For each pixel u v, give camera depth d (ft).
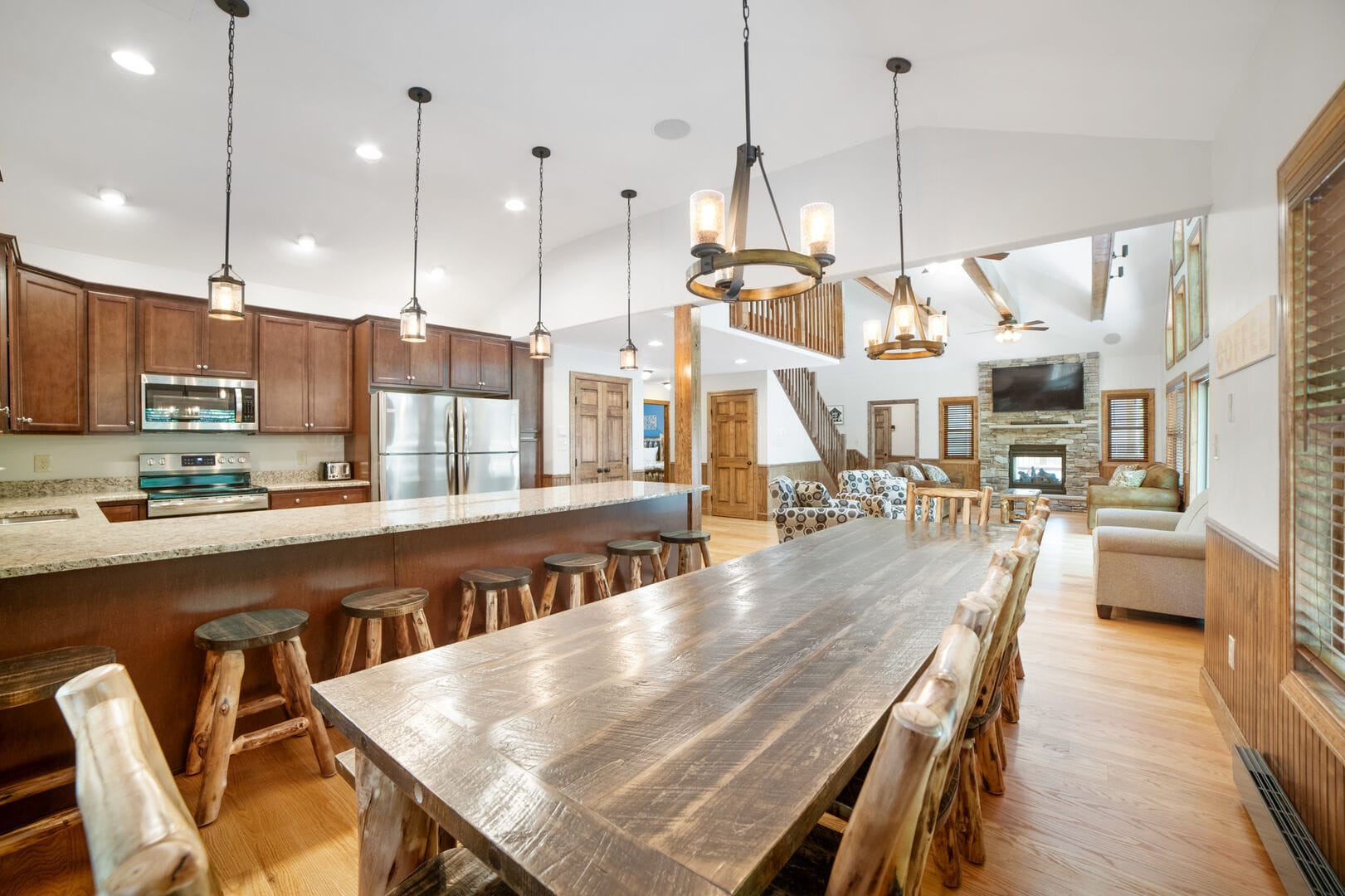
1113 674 9.80
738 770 2.87
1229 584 7.73
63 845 5.81
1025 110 9.66
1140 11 6.46
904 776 1.79
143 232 13.34
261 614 6.90
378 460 16.11
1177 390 22.94
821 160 12.88
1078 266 25.34
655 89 10.34
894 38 8.57
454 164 12.98
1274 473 6.23
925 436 37.96
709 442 31.17
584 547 12.09
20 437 12.76
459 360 18.62
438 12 8.45
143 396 13.53
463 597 9.27
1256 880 5.23
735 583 6.66
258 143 11.74
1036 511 7.16
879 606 5.75
